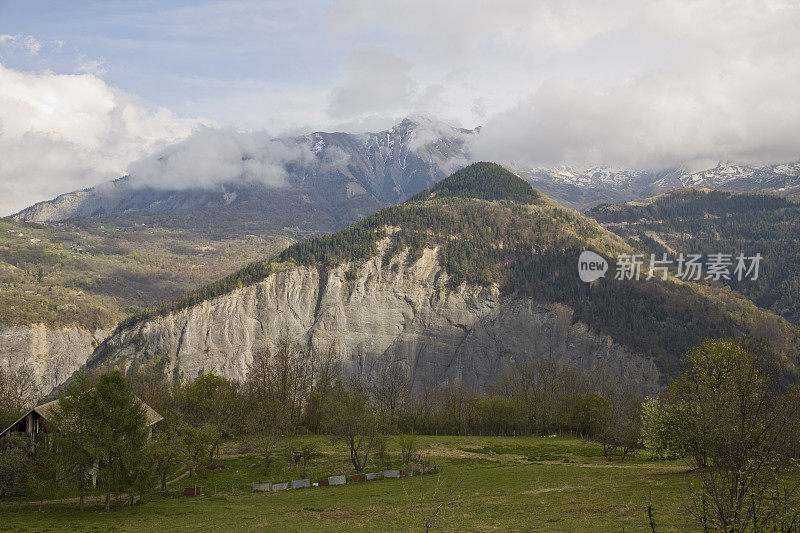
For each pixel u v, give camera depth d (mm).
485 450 109562
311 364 188000
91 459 63312
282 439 116250
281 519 53062
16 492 71688
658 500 47906
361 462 92188
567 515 44719
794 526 22625
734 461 24531
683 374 65188
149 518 57812
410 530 42938
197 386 141625
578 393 162000
